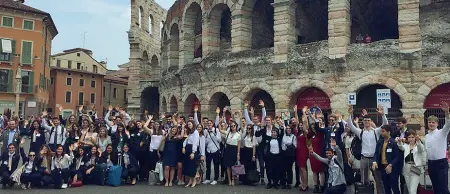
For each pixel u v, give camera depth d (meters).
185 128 17.27
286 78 28.61
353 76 25.92
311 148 14.52
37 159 16.44
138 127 18.66
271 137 16.56
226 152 17.17
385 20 35.81
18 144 17.84
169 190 15.93
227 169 17.27
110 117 21.56
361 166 14.02
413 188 12.63
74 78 77.69
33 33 56.75
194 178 16.91
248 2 31.97
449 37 23.45
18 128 19.44
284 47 28.67
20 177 15.97
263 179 17.69
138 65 50.47
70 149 17.05
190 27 38.75
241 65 30.80
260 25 37.19
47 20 59.84
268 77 29.48
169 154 17.08
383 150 12.78
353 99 22.30
